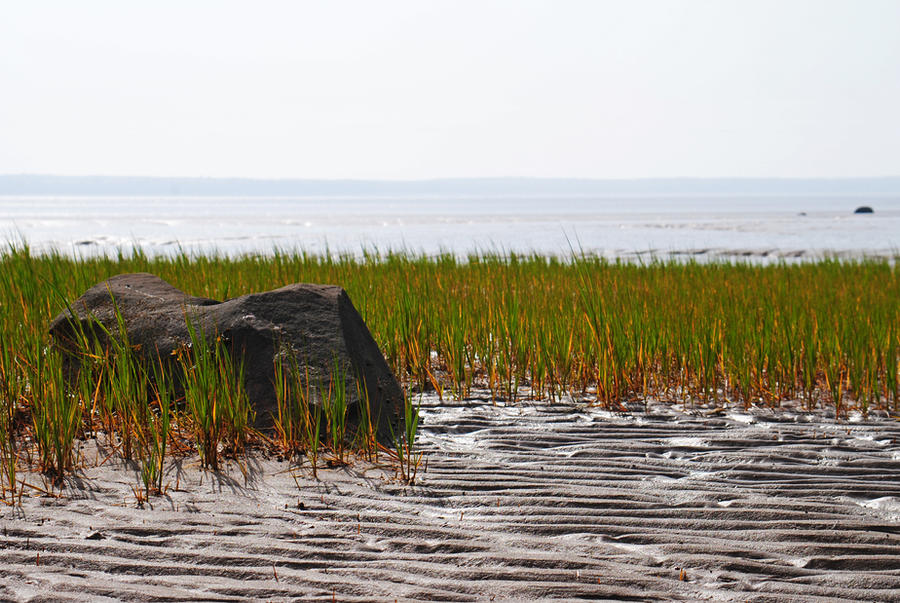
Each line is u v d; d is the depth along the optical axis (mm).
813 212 116438
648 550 3416
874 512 3953
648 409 6137
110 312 5832
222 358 5305
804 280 13414
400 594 2938
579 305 8156
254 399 5203
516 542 3479
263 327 5383
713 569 3223
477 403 6238
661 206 176000
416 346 6883
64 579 2998
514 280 11094
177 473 4398
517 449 5039
